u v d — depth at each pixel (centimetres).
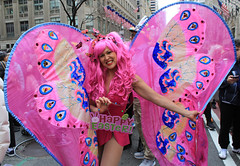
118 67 188
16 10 2806
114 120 194
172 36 219
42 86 176
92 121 194
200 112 203
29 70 171
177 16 217
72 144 184
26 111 167
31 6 2714
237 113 315
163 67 221
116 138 196
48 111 176
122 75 186
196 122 205
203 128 209
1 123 230
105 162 193
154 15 217
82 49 206
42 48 178
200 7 211
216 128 465
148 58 219
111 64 187
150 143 227
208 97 209
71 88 192
